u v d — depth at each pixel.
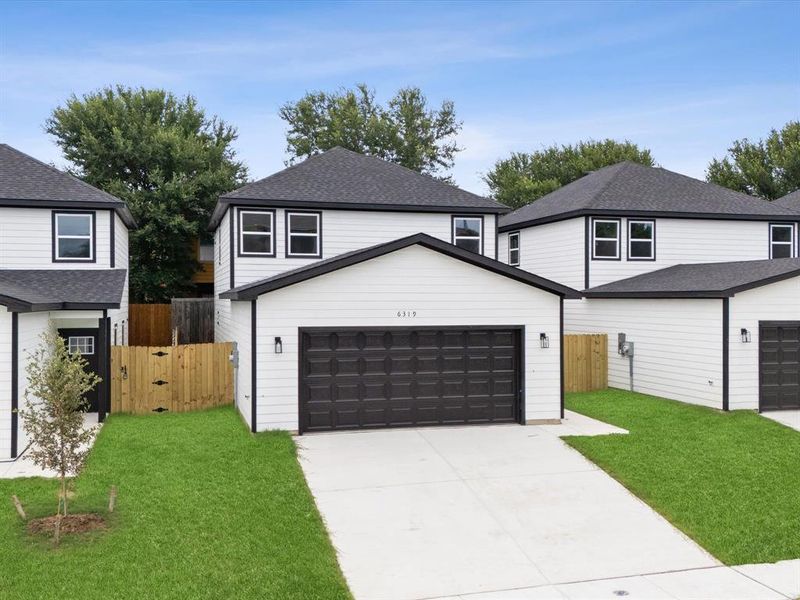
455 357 14.61
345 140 43.62
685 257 22.91
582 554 8.32
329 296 13.93
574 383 20.12
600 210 21.78
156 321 26.58
